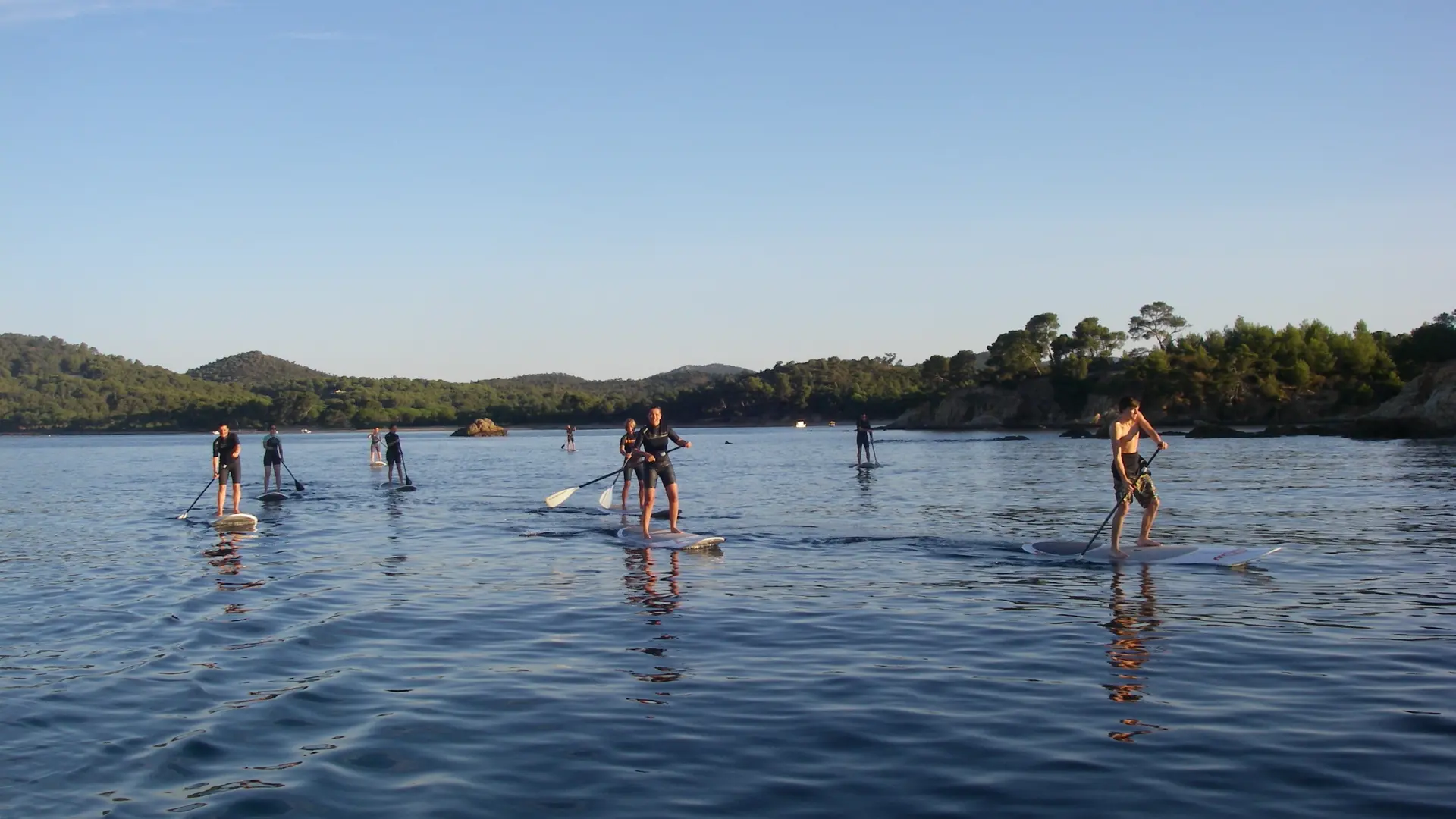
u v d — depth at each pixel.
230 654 8.21
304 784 5.35
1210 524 16.16
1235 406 94.88
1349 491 21.73
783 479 29.73
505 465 43.97
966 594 10.41
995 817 4.77
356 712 6.59
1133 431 12.87
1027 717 6.26
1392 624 8.66
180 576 12.25
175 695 7.02
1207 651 7.83
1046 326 133.88
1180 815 4.73
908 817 4.79
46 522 19.72
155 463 50.97
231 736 6.15
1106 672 7.29
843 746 5.81
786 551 13.68
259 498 23.94
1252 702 6.49
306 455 60.09
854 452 53.84
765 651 8.09
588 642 8.48
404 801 5.10
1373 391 87.62
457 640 8.61
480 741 6.00
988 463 38.84
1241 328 111.56
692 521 17.59
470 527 17.23
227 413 180.62
